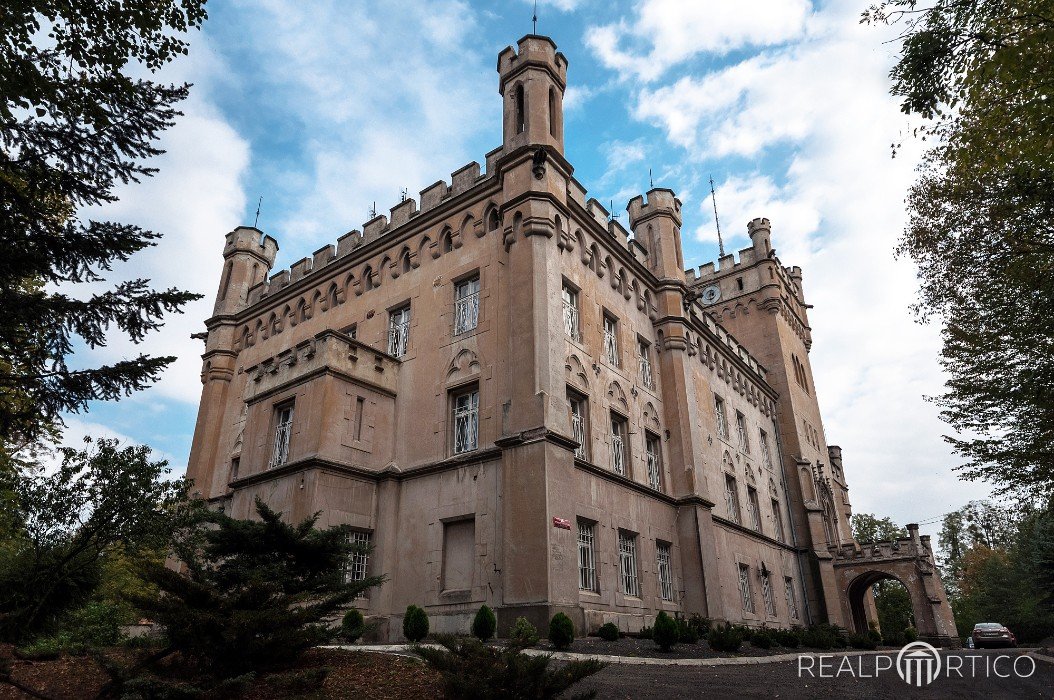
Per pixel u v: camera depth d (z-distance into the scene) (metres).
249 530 12.39
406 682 10.83
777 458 39.81
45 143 10.72
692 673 13.49
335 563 12.67
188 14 11.16
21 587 14.86
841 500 47.81
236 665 10.47
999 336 17.58
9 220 10.52
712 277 47.56
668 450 26.89
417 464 22.22
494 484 19.92
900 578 36.75
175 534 15.73
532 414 19.52
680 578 24.77
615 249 26.73
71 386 10.77
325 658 12.27
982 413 18.30
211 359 31.88
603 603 19.98
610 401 23.91
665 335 28.59
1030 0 10.48
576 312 23.62
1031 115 11.32
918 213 18.84
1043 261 16.20
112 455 14.83
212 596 10.63
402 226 26.59
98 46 10.97
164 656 11.47
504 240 22.67
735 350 37.81
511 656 8.91
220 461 29.38
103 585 19.34
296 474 20.91
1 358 11.62
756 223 46.69
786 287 47.94
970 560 65.94
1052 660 17.81
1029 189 15.44
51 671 11.88
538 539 17.92
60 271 11.14
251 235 34.78
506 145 24.36
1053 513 18.67
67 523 14.77
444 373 22.95
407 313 25.62
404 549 21.25
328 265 28.91
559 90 25.36
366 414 22.77
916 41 11.17
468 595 19.25
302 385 22.48
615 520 21.86
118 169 11.29
